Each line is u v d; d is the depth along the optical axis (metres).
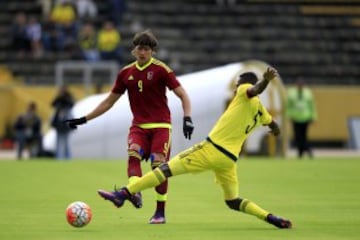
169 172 37.22
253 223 40.75
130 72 39.84
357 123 130.12
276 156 101.56
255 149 101.69
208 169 37.34
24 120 105.12
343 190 59.41
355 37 152.88
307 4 156.88
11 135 127.94
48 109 128.75
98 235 36.09
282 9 155.25
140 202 37.66
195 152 37.12
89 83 130.50
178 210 46.69
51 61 140.12
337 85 143.38
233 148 37.06
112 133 101.00
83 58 137.12
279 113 101.38
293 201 52.16
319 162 88.56
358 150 127.06
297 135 102.00
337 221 41.94
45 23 144.25
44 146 107.00
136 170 39.12
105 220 41.72
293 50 149.12
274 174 72.94
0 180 66.25
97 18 147.25
